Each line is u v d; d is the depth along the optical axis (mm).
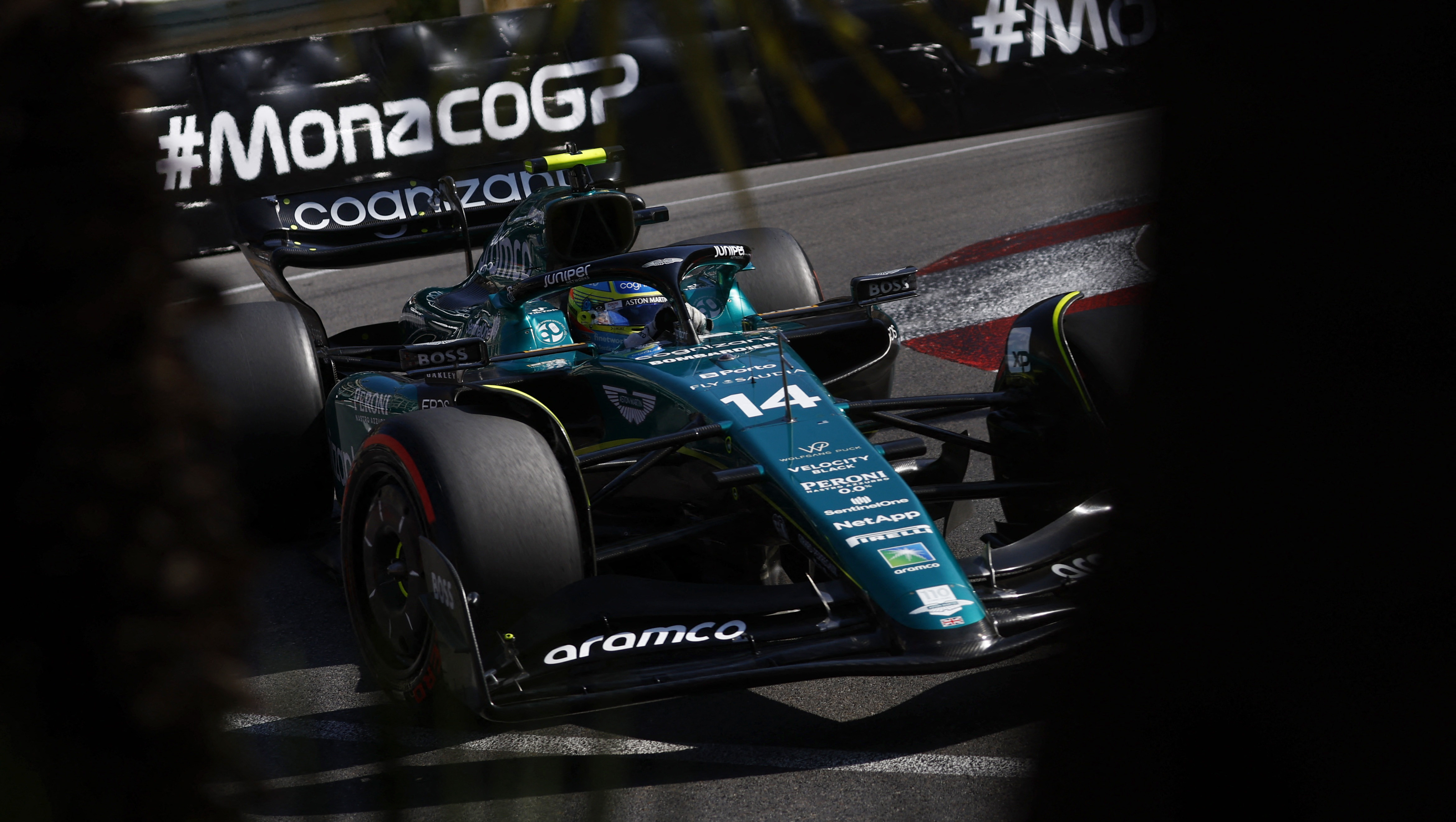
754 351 14195
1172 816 3852
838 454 12336
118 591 1570
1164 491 4746
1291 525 5645
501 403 13445
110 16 1479
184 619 1622
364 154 41031
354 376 16391
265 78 40375
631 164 47469
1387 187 3639
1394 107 3219
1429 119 3219
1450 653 6793
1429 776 6199
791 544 11945
